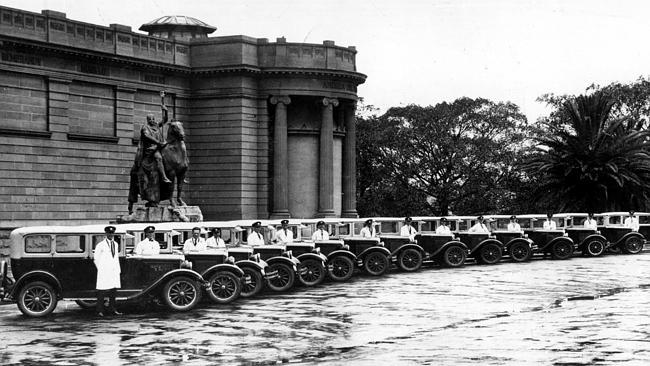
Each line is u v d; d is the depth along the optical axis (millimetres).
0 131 50625
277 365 16766
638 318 22234
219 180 62250
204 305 25938
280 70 62250
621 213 46969
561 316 22844
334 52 64062
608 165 54688
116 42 57656
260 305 25875
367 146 90375
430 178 90188
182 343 19328
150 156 40906
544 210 75688
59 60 53906
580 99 57500
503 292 28641
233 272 26328
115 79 57500
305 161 64188
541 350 17703
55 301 23625
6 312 24859
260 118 63125
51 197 53562
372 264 35062
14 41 50750
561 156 57094
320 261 31109
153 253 25016
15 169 51562
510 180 85562
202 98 62625
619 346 18062
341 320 22688
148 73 59906
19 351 18484
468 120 88750
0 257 47219
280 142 62688
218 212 62219
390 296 27891
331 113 63906
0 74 50719
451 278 33500
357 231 37781
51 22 53562
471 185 86750
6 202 51062
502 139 88375
